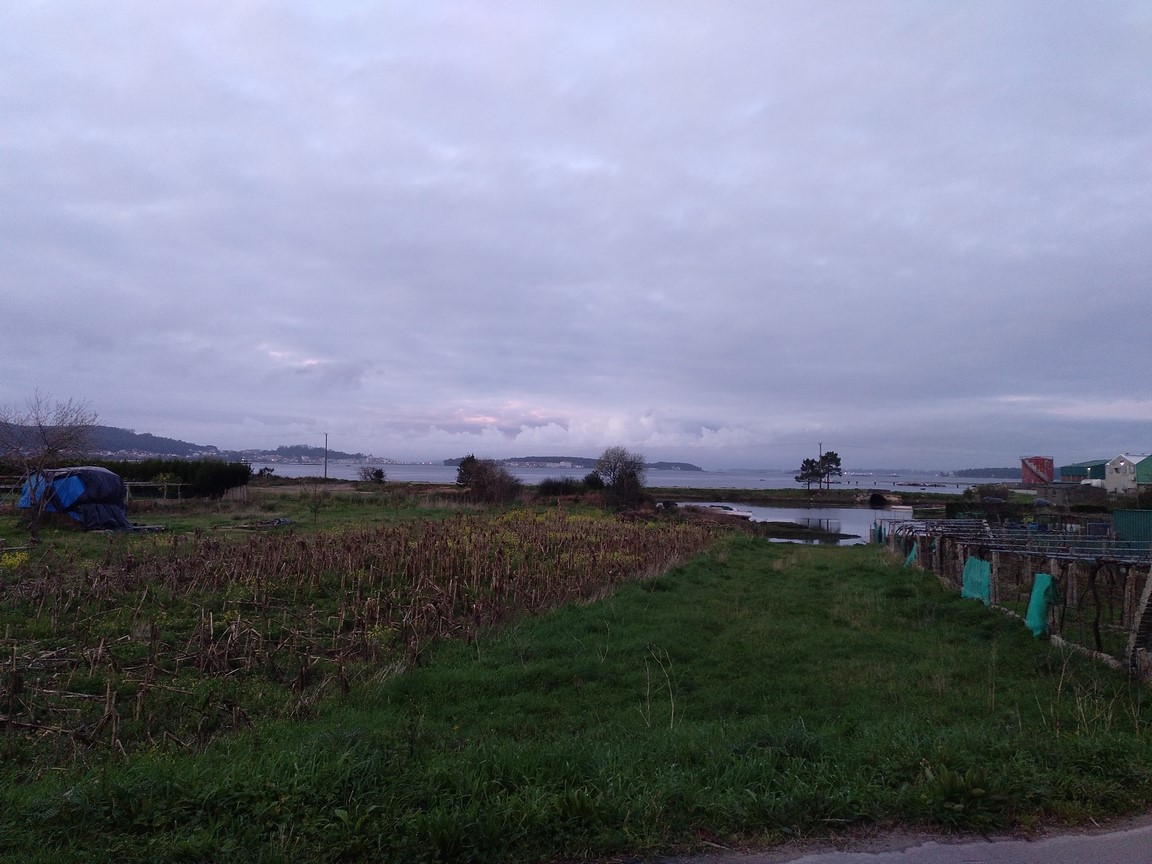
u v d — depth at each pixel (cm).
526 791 482
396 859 414
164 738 695
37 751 688
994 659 1012
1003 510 3984
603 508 4444
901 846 446
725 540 2950
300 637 1102
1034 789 503
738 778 521
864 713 811
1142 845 448
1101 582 1680
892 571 2061
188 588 1330
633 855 431
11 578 1319
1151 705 812
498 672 955
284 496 4056
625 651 1080
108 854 407
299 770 495
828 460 10206
